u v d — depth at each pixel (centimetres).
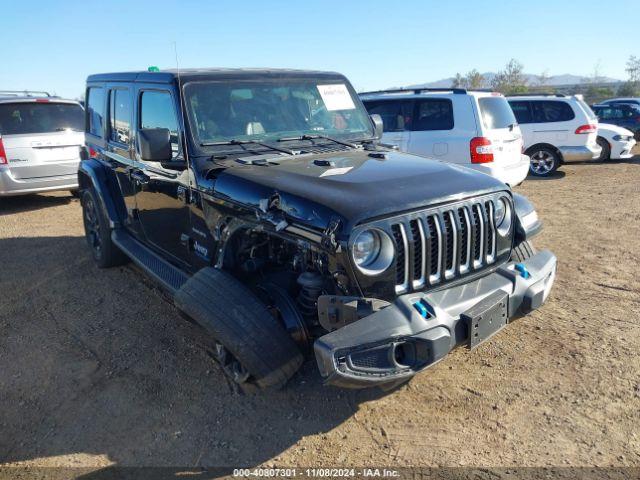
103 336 444
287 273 345
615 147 1382
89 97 597
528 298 322
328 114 452
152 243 480
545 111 1189
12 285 564
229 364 351
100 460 299
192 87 390
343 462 292
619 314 453
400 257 290
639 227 729
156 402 351
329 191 297
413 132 838
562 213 827
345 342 253
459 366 380
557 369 372
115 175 527
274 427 323
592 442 299
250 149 388
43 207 958
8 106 883
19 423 334
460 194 315
